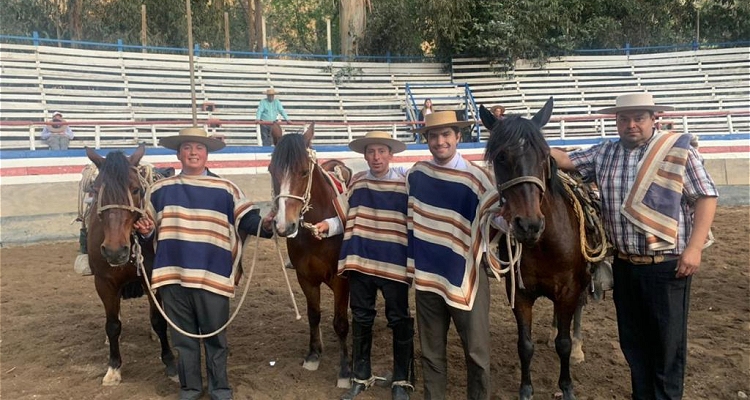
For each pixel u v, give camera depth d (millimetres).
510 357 4840
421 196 3602
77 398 4168
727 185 12398
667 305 3436
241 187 11422
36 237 9781
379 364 4727
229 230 3992
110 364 4426
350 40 19688
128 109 15680
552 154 3887
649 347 3691
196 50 17797
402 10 19422
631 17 21297
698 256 3209
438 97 18250
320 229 4039
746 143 12578
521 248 3668
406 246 3922
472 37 19312
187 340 3953
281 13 28750
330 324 5793
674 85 18781
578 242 3719
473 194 3516
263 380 4406
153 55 17250
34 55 15750
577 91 18953
